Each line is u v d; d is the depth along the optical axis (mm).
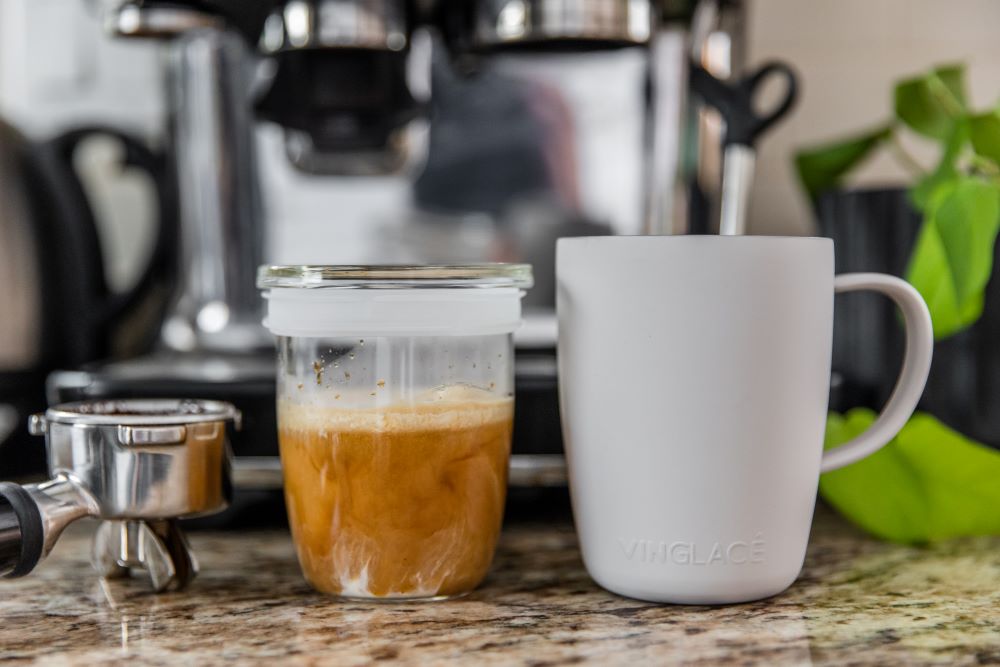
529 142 647
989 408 511
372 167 643
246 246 616
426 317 392
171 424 411
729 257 376
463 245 651
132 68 779
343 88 570
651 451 389
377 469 394
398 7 546
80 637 370
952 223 453
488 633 372
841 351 554
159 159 697
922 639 364
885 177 741
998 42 734
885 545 501
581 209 646
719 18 616
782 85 748
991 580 440
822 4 744
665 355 382
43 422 429
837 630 374
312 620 389
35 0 780
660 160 624
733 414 383
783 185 750
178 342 604
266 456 492
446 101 646
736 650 353
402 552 400
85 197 705
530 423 497
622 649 354
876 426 421
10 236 660
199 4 573
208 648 357
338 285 389
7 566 381
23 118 785
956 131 490
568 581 441
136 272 768
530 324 592
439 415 397
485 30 565
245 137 615
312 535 408
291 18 532
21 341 660
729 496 389
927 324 410
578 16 543
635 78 636
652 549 397
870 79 744
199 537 513
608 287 388
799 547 411
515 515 511
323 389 397
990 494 480
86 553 489
